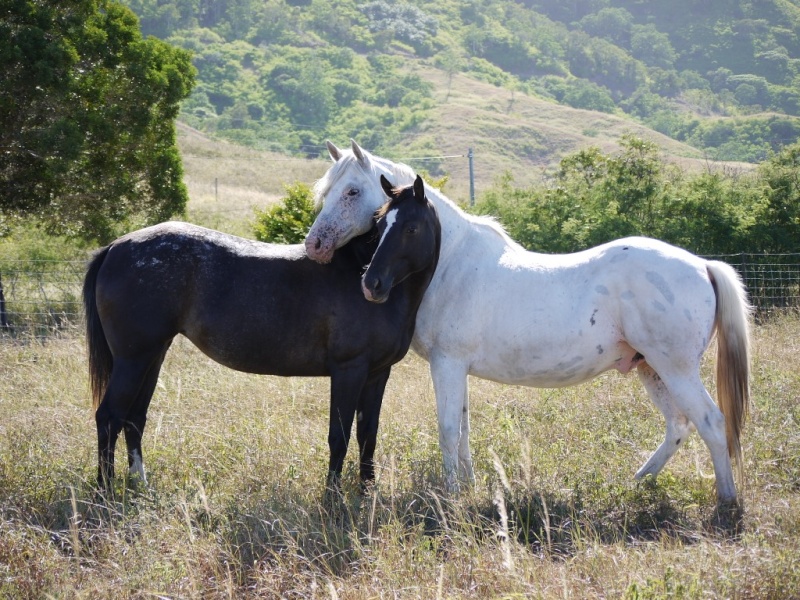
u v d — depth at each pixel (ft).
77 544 18.83
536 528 21.50
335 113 483.92
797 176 60.70
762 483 23.59
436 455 25.04
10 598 17.76
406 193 22.27
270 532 20.48
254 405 31.63
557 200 62.44
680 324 22.27
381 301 21.95
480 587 17.46
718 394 23.03
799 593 16.58
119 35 63.67
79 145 56.75
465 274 23.93
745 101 623.36
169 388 33.81
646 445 26.84
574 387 33.81
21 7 57.57
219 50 572.10
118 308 23.09
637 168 61.46
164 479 24.32
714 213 58.85
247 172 183.21
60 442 26.73
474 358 23.99
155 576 18.26
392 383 35.60
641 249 23.17
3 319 51.39
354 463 24.56
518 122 414.62
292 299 23.04
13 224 64.49
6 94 56.24
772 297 53.36
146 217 67.82
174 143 67.26
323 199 24.27
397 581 17.72
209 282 23.17
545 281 23.62
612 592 16.75
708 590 16.46
